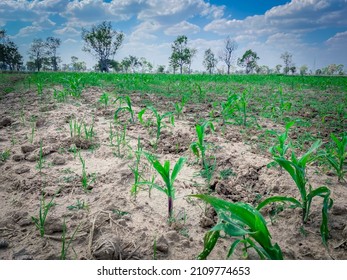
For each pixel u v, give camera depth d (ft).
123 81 40.52
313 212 7.11
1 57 176.76
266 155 11.00
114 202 7.62
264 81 52.90
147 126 14.78
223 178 9.03
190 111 19.27
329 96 29.63
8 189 8.34
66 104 19.84
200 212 7.33
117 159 10.54
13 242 6.14
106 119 16.31
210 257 5.77
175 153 11.33
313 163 10.12
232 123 15.10
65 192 8.17
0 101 22.31
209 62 200.03
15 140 12.51
